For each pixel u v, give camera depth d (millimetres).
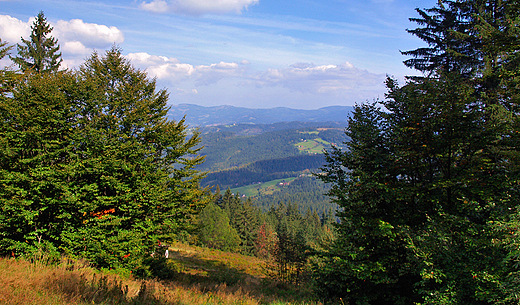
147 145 18562
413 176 11273
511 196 7527
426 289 8156
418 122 10852
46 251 13484
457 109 9797
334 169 12211
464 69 13891
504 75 9383
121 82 19156
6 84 15359
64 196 14281
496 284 6453
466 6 13570
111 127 17000
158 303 7703
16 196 13688
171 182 18562
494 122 9695
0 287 6027
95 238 15148
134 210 16328
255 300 11664
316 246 14906
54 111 14961
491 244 6918
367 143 11250
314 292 12641
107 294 7250
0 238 14141
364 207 10789
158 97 20453
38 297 5879
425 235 8234
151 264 16750
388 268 10359
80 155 15820
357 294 10648
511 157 8797
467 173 9781
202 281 17812
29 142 14555
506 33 9195
